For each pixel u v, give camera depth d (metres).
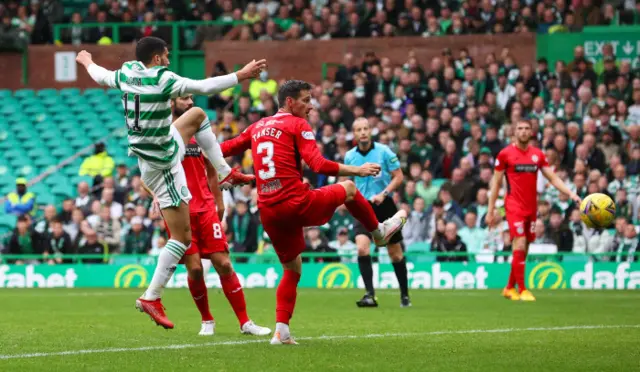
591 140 36.84
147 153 13.84
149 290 14.34
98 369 10.83
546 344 13.65
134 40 50.75
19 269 35.66
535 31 44.81
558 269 31.75
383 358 11.87
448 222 34.56
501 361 11.65
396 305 22.98
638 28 43.00
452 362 11.52
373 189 22.45
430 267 32.50
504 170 25.17
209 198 15.42
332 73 47.00
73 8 54.06
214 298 26.47
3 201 43.25
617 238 32.81
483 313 20.05
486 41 44.75
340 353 12.36
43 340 14.21
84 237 36.72
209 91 13.35
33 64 51.44
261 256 34.66
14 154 47.16
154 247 35.88
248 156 39.41
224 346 13.20
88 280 35.16
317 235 34.59
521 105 40.19
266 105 43.59
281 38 47.75
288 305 13.48
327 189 13.45
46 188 43.84
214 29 49.62
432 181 38.03
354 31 46.94
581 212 20.61
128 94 13.66
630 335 15.05
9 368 10.93
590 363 11.48
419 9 46.34
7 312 21.16
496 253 31.86
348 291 30.16
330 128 39.62
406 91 41.91
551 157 36.25
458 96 41.59
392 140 39.16
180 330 16.16
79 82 51.09
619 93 40.12
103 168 43.72
